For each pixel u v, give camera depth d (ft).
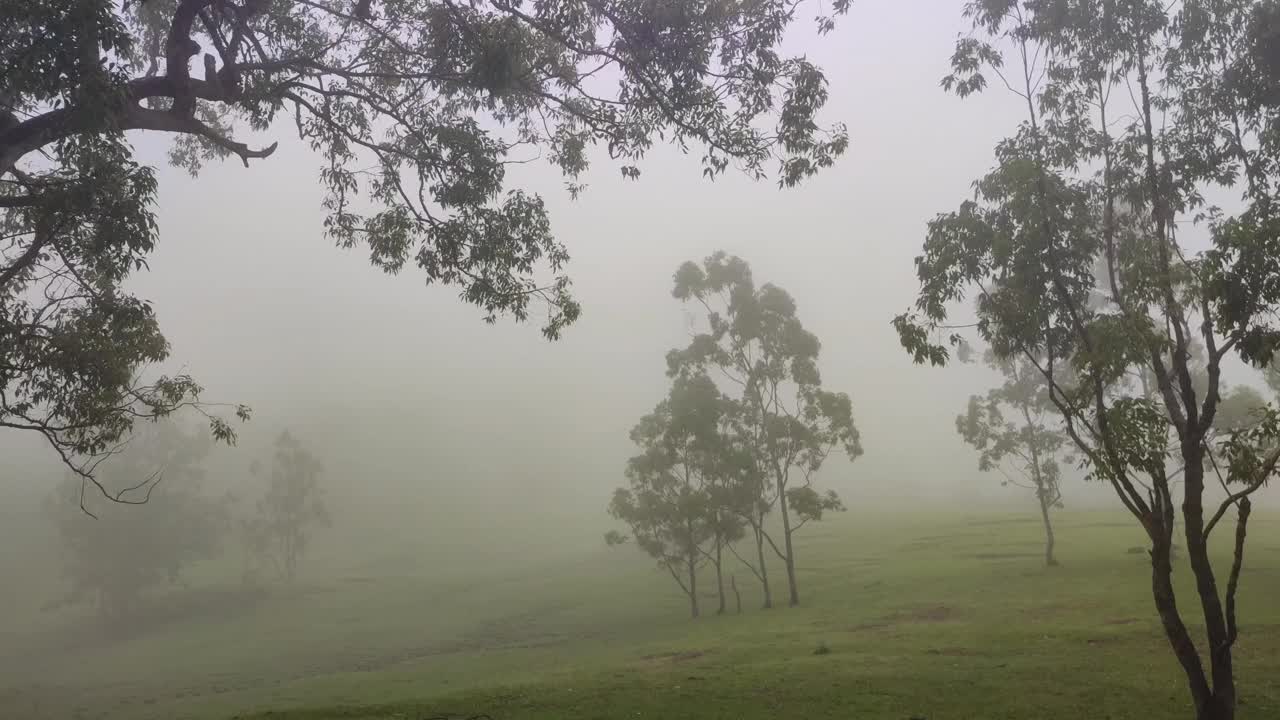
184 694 129.08
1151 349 37.11
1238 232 34.53
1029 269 42.63
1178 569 120.98
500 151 60.03
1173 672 59.98
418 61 58.75
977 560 163.94
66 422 51.57
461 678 96.02
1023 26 46.29
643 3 51.19
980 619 94.12
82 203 44.47
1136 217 44.98
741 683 64.23
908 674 64.18
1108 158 43.80
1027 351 44.68
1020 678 60.75
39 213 46.50
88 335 51.01
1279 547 146.51
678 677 69.05
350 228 62.54
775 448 146.10
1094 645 71.92
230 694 121.08
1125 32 42.68
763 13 52.08
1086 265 44.88
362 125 61.31
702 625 129.70
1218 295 34.91
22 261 46.39
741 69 53.93
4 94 41.88
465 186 58.65
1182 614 84.23
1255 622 77.36
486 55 51.49
